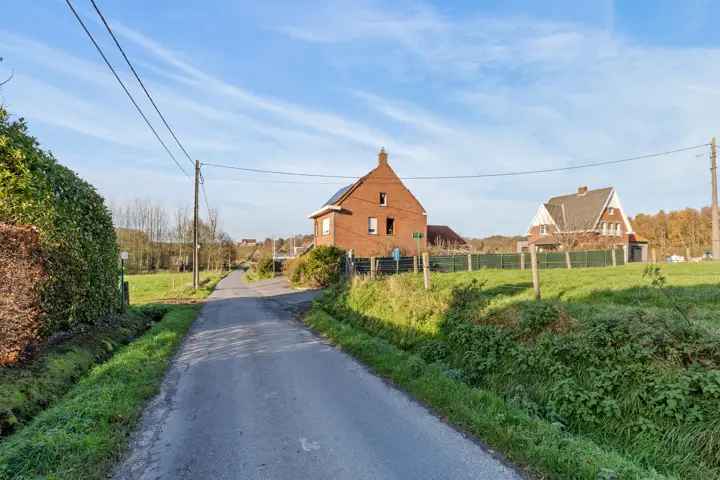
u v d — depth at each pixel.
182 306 16.14
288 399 5.30
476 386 5.82
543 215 46.22
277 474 3.41
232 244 78.00
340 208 31.83
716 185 25.80
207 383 6.04
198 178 25.33
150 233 59.34
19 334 5.62
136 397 5.18
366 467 3.51
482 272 18.28
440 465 3.53
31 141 7.24
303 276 26.55
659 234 62.84
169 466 3.57
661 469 3.55
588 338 5.24
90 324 8.85
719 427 3.57
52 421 4.16
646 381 4.29
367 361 7.20
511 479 3.29
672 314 5.57
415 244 34.69
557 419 4.50
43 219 6.70
